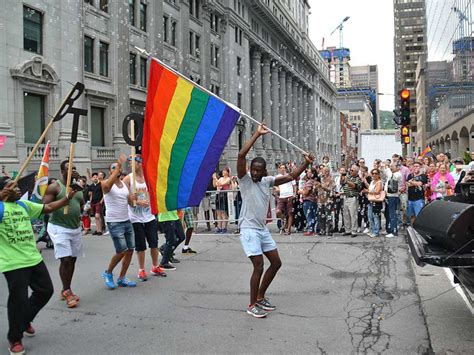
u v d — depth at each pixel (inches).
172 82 240.8
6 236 177.3
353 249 376.5
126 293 258.4
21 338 176.9
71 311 226.8
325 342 181.5
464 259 163.8
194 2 1531.7
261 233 217.0
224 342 183.3
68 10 898.1
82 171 897.5
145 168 245.8
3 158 730.2
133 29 1131.3
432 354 168.2
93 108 1002.1
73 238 239.1
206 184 247.3
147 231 294.4
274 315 215.6
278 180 220.7
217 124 238.8
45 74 836.0
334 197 463.5
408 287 260.1
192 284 276.4
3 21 753.0
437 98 2420.0
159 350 176.6
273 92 2421.3
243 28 1934.1
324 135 3873.0
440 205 192.1
